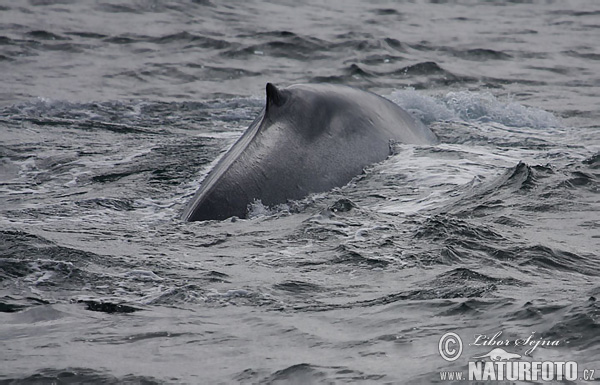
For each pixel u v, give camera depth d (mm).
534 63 88250
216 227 38875
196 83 78562
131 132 59656
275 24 100812
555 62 88812
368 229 37094
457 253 33562
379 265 32531
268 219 40094
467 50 92250
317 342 24391
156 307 28531
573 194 41969
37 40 90750
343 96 49969
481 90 78438
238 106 69438
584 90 78250
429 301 27344
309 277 31531
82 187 46531
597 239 35844
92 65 83062
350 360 22906
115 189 45969
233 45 90875
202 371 22703
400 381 21359
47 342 24984
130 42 91812
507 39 98188
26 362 23500
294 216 40344
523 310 25266
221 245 36031
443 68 84750
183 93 74938
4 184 47250
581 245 35000
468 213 39406
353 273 31844
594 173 45281
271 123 45281
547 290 28891
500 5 119438
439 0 121500
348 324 25875
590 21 109688
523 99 74625
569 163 48812
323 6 114188
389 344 23828
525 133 59719
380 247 34594
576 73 84812
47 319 27219
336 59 87312
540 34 101500
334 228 37438
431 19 108188
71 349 24375
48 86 75000
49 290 30250
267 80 80500
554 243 34969
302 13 108750
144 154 53062
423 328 24875
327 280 31172
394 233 36469
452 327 24719
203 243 36375
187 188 46031
